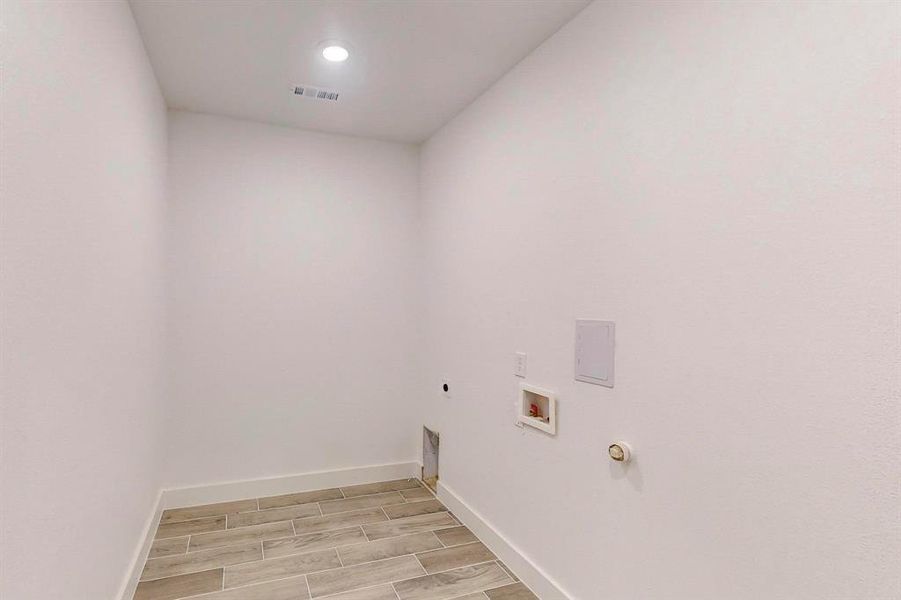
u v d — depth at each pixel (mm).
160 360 2703
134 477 2039
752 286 1258
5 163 896
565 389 1969
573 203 1943
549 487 2055
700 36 1416
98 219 1475
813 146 1128
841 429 1064
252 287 3129
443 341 3127
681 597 1436
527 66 2277
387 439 3506
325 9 1940
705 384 1379
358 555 2406
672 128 1502
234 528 2676
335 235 3350
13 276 934
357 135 3381
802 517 1136
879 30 1014
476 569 2295
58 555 1173
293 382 3236
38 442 1055
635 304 1630
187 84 2611
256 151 3139
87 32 1361
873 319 1014
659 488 1521
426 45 2205
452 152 3051
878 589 998
